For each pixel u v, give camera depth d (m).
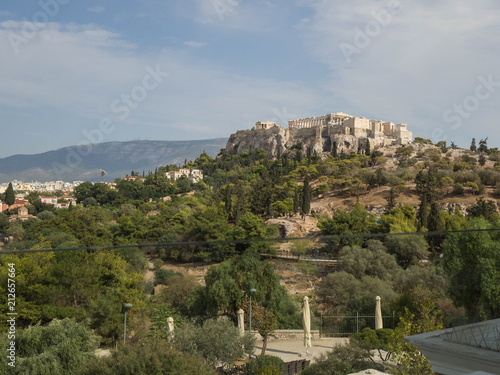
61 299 34.03
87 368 17.22
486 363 4.64
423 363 15.39
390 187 118.19
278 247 68.62
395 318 37.22
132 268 52.12
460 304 14.41
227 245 63.38
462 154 163.12
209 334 25.66
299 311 41.06
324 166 144.88
